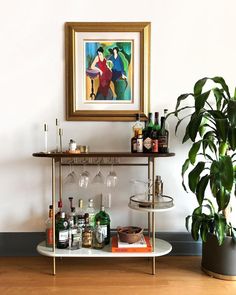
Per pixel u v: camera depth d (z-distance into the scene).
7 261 2.03
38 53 2.05
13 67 2.06
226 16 2.05
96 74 2.07
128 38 2.05
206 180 1.66
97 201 2.12
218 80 1.72
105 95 2.08
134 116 2.07
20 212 2.12
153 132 1.91
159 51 2.06
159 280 1.75
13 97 2.07
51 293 1.60
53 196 1.78
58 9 2.04
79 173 2.11
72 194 2.11
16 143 2.08
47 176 2.11
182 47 2.06
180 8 2.05
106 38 2.05
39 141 2.08
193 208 2.12
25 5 2.04
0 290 1.63
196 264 1.98
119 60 2.06
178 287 1.68
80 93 2.07
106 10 2.04
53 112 2.08
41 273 1.84
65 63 2.06
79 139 2.09
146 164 2.05
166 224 2.13
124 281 1.74
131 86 2.07
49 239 1.88
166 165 2.11
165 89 2.07
